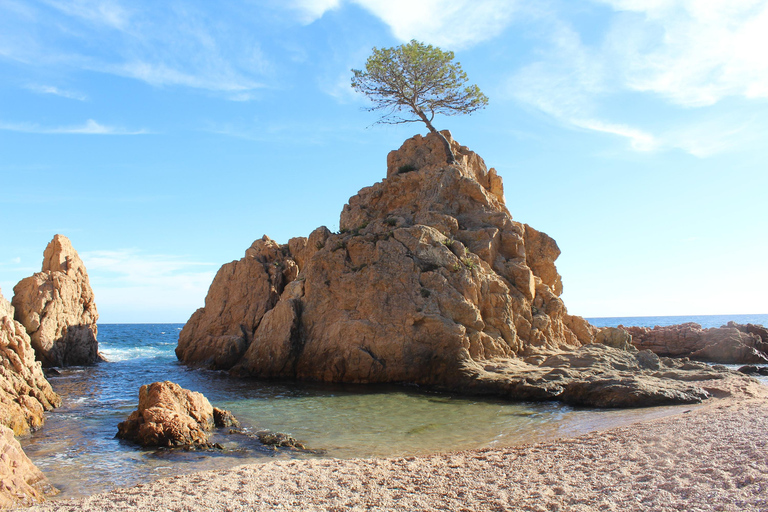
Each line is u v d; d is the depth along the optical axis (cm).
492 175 4125
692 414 1526
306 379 3106
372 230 3441
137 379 3256
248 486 1049
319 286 3284
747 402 1667
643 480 932
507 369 2661
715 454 1035
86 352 4272
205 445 1526
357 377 2917
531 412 1997
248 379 3191
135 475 1244
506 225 3556
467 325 2870
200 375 3444
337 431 1728
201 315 4422
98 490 1133
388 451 1458
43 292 3941
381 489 1009
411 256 3073
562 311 3475
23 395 1833
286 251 4581
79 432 1709
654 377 2373
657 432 1308
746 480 854
